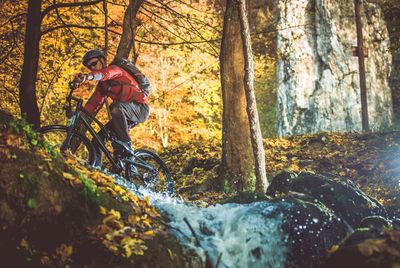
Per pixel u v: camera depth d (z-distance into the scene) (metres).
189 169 12.62
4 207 4.87
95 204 5.40
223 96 11.04
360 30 17.64
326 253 5.77
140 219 5.69
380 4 24.27
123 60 7.97
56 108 17.66
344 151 12.55
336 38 19.92
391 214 8.13
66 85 17.17
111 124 7.97
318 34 20.12
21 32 15.09
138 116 8.00
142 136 20.75
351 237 5.55
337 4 20.11
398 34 23.45
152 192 7.35
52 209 5.07
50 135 10.40
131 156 7.98
